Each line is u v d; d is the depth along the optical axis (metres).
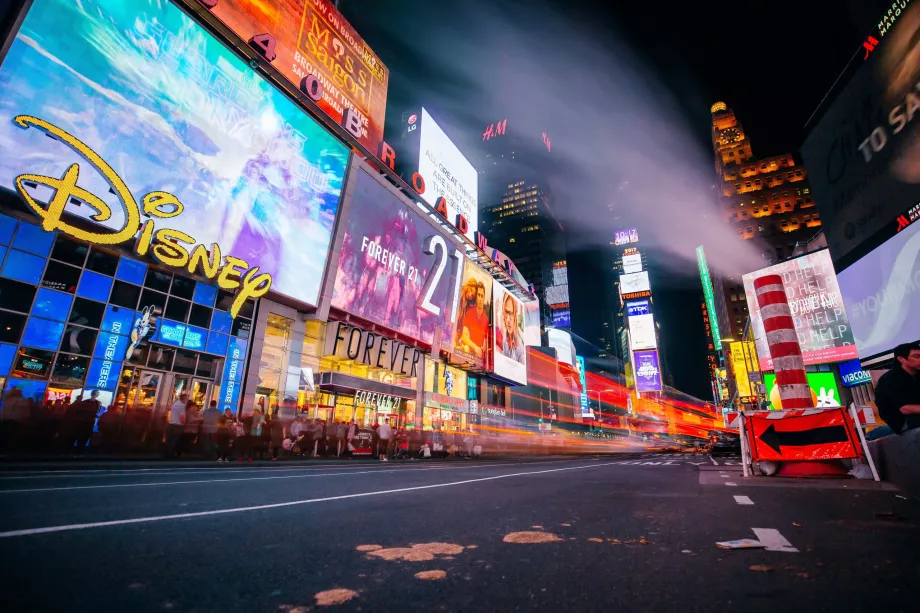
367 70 31.39
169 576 2.22
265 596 1.96
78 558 2.46
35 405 12.41
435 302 33.88
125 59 16.16
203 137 18.50
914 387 6.42
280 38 24.34
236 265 19.16
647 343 132.00
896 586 2.04
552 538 3.22
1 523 3.28
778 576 2.24
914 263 12.80
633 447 110.38
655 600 1.92
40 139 13.77
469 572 2.36
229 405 19.03
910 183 12.73
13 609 1.70
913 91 12.33
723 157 95.44
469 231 42.88
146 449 14.91
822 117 17.31
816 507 4.83
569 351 80.31
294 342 22.59
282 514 4.15
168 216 16.84
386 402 28.73
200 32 18.92
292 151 22.66
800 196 83.75
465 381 40.34
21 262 13.54
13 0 13.59
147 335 16.50
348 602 1.90
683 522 3.91
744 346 54.19
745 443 9.70
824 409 9.25
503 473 11.48
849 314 17.14
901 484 6.71
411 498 5.62
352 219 26.11
